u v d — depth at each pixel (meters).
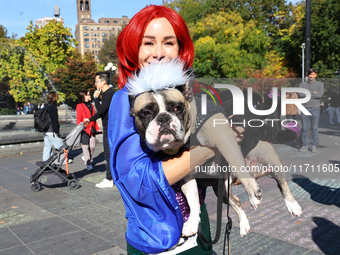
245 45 27.16
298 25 35.16
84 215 4.11
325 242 2.90
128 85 1.13
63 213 4.23
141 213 1.13
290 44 31.64
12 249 3.17
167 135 0.95
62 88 40.31
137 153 1.13
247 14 37.03
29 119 16.05
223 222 3.37
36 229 3.69
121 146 1.17
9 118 16.05
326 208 3.57
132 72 1.37
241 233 1.32
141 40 1.31
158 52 1.30
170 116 0.95
